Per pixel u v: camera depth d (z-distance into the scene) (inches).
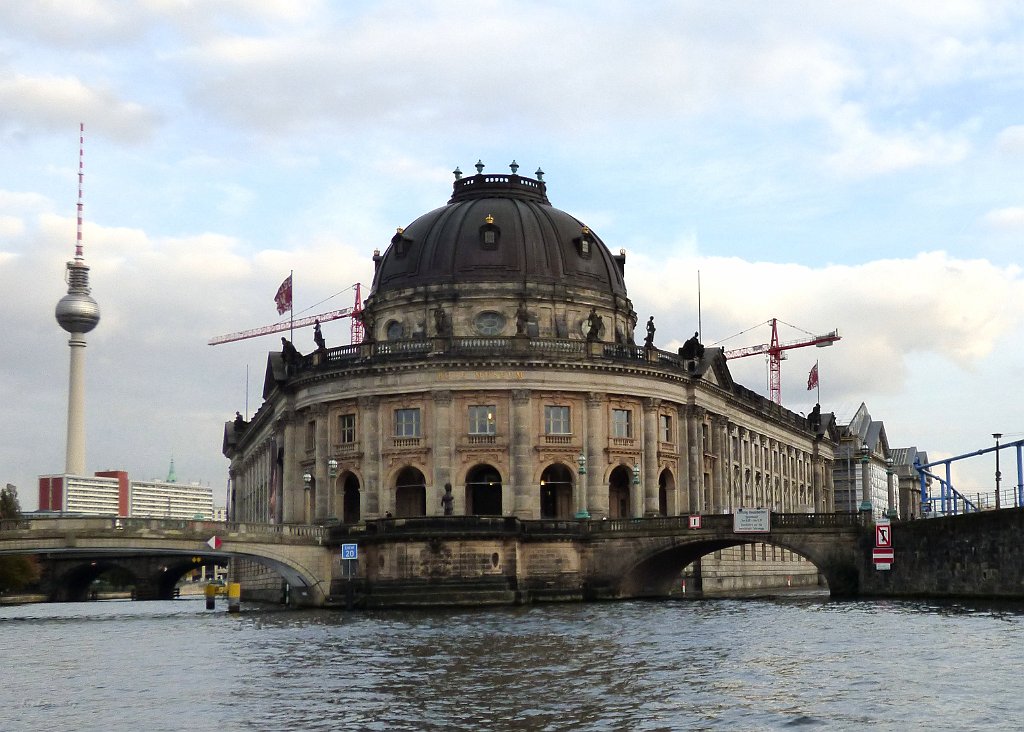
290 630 2886.3
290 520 4763.8
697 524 3973.9
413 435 4379.9
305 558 3917.3
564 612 3314.5
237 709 1631.4
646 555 4020.7
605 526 4067.4
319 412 4579.2
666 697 1643.7
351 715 1566.2
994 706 1510.8
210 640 2689.5
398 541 3750.0
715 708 1552.7
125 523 3602.4
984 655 1983.3
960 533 3462.1
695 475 4817.9
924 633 2362.2
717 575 5162.4
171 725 1525.6
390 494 4365.2
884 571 3774.6
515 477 4301.2
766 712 1513.3
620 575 4035.4
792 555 6451.8
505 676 1877.5
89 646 2630.4
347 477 4542.3
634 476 4490.7
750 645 2245.3
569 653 2172.7
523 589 3870.6
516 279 4658.0
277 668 2055.9
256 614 3786.9
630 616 3090.6
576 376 4414.4
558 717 1521.9
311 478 4660.4
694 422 4842.5
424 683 1823.3
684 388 4830.2
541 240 4771.2
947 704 1530.5
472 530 3745.1
